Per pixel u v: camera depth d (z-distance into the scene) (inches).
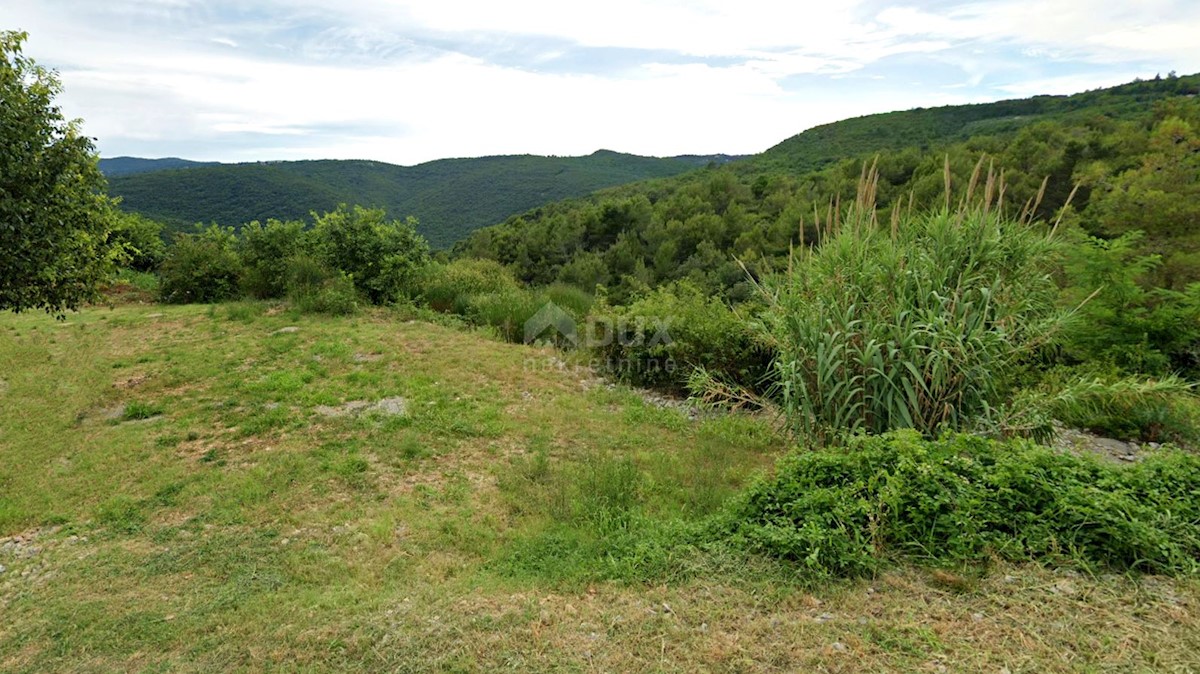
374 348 323.9
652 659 91.5
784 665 89.0
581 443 211.8
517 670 90.2
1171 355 272.8
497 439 211.6
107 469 178.7
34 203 168.9
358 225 472.4
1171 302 283.1
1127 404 205.0
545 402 256.5
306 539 139.3
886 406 155.9
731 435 221.1
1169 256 348.5
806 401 165.9
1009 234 167.6
